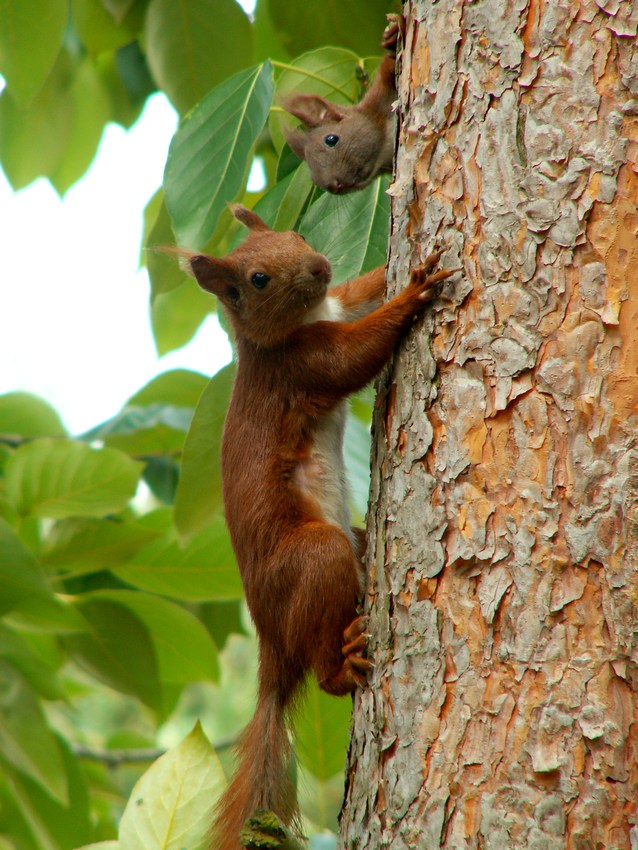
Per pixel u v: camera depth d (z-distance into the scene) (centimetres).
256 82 768
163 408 1084
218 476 891
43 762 890
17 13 933
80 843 950
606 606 475
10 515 927
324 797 813
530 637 484
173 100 1042
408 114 602
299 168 916
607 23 522
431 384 554
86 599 961
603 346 499
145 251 921
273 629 730
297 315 783
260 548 745
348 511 816
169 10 1005
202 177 762
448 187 564
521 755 473
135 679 982
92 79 1206
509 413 514
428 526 533
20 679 901
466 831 481
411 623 532
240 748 736
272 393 784
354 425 901
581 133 519
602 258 505
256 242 822
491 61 550
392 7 990
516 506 502
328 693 688
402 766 518
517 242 526
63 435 1074
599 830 454
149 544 948
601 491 486
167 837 637
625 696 465
